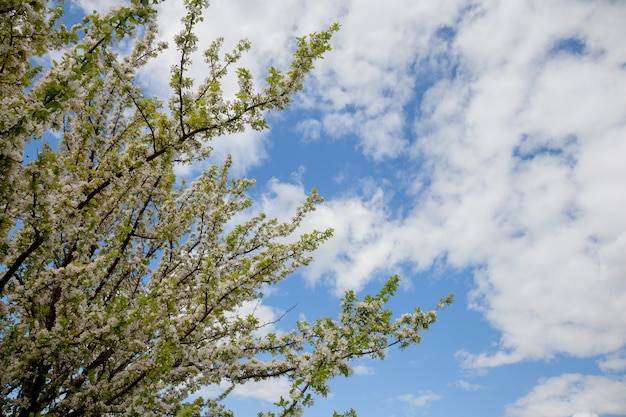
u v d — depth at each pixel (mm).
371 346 6984
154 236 9344
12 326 7227
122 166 7590
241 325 7840
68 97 4992
